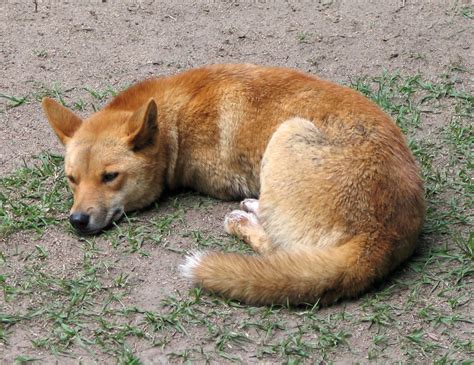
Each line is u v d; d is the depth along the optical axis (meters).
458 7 12.37
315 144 7.66
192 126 8.71
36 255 8.05
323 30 11.96
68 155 8.48
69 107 10.49
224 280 7.28
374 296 7.41
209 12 12.53
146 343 6.98
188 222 8.56
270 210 7.76
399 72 11.04
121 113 8.70
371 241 7.27
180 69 11.17
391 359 6.78
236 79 8.70
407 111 10.27
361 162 7.47
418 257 7.90
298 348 6.86
